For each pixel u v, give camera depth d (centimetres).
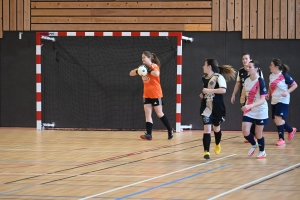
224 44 1784
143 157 1153
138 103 1823
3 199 737
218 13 1780
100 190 796
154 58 1514
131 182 862
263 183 851
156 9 1802
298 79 1764
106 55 1828
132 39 1817
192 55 1798
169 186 827
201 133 1695
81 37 1833
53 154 1206
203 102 1123
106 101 1838
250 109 1126
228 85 1789
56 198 741
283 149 1297
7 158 1143
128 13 1811
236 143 1414
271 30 1766
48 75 1853
